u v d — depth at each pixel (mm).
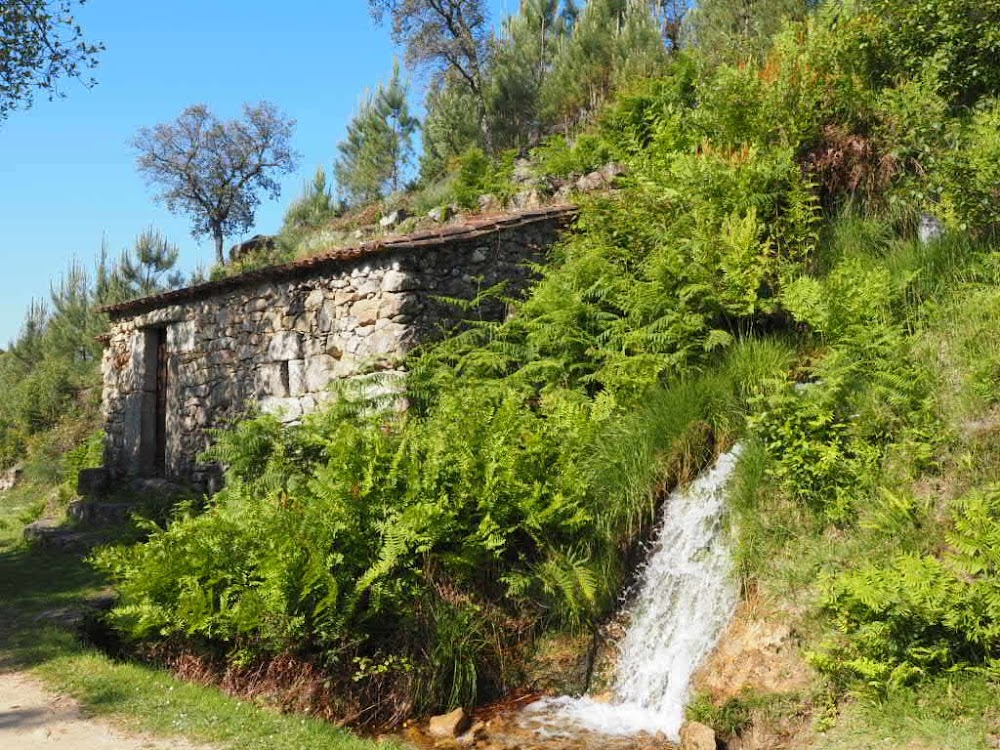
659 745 5316
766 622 5410
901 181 8773
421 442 6906
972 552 4523
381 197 23109
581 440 7152
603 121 14984
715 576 6027
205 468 11727
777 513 6027
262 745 4582
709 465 6914
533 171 14602
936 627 4613
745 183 8750
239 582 6172
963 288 7031
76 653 5953
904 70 9273
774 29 14203
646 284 8625
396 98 25750
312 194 25016
